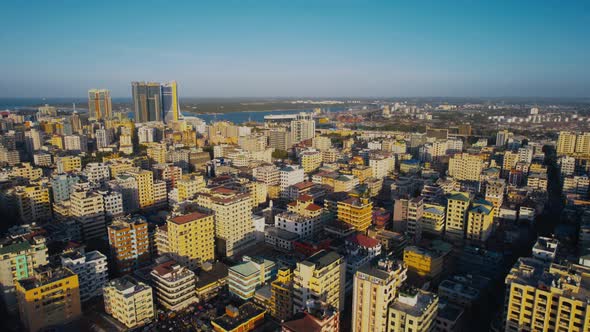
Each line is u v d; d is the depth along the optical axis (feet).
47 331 615.98
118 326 636.48
